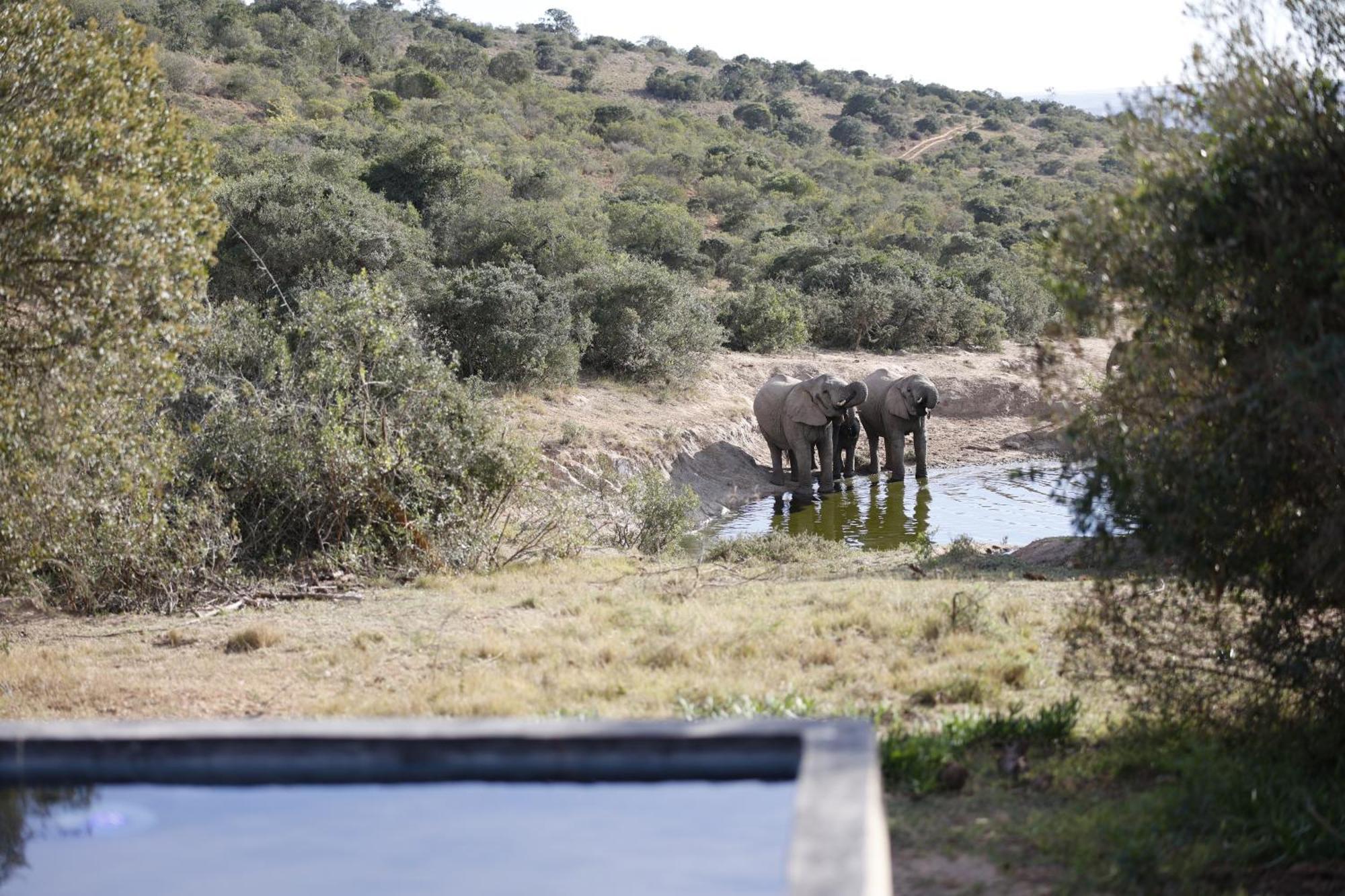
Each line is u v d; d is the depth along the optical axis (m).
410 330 16.70
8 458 7.94
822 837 2.23
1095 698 7.53
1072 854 4.95
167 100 8.95
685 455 25.12
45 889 2.60
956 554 15.44
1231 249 5.61
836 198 82.06
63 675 9.09
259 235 26.52
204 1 82.19
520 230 35.09
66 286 7.42
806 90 149.25
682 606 11.08
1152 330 6.02
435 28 128.88
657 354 28.39
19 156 7.42
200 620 11.60
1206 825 5.16
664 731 2.96
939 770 6.05
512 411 17.78
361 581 13.43
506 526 15.60
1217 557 5.92
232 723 3.11
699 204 68.75
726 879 2.50
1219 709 6.45
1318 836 4.96
